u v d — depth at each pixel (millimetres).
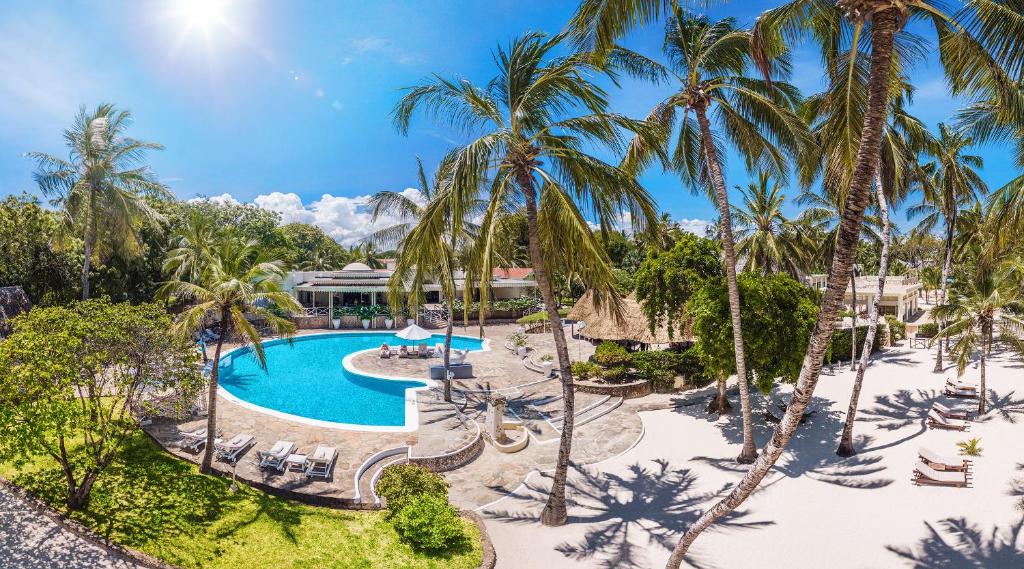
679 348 25797
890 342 33312
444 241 16797
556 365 26328
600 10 9633
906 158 16250
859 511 11945
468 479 13875
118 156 24219
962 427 16844
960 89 8484
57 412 9109
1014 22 6918
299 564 9359
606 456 15430
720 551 10438
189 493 11344
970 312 18953
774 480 13656
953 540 10617
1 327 21453
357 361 27906
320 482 12547
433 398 20750
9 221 26562
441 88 10977
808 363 7348
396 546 10305
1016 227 12844
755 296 16312
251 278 13367
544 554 10414
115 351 10359
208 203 48844
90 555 8875
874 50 6648
